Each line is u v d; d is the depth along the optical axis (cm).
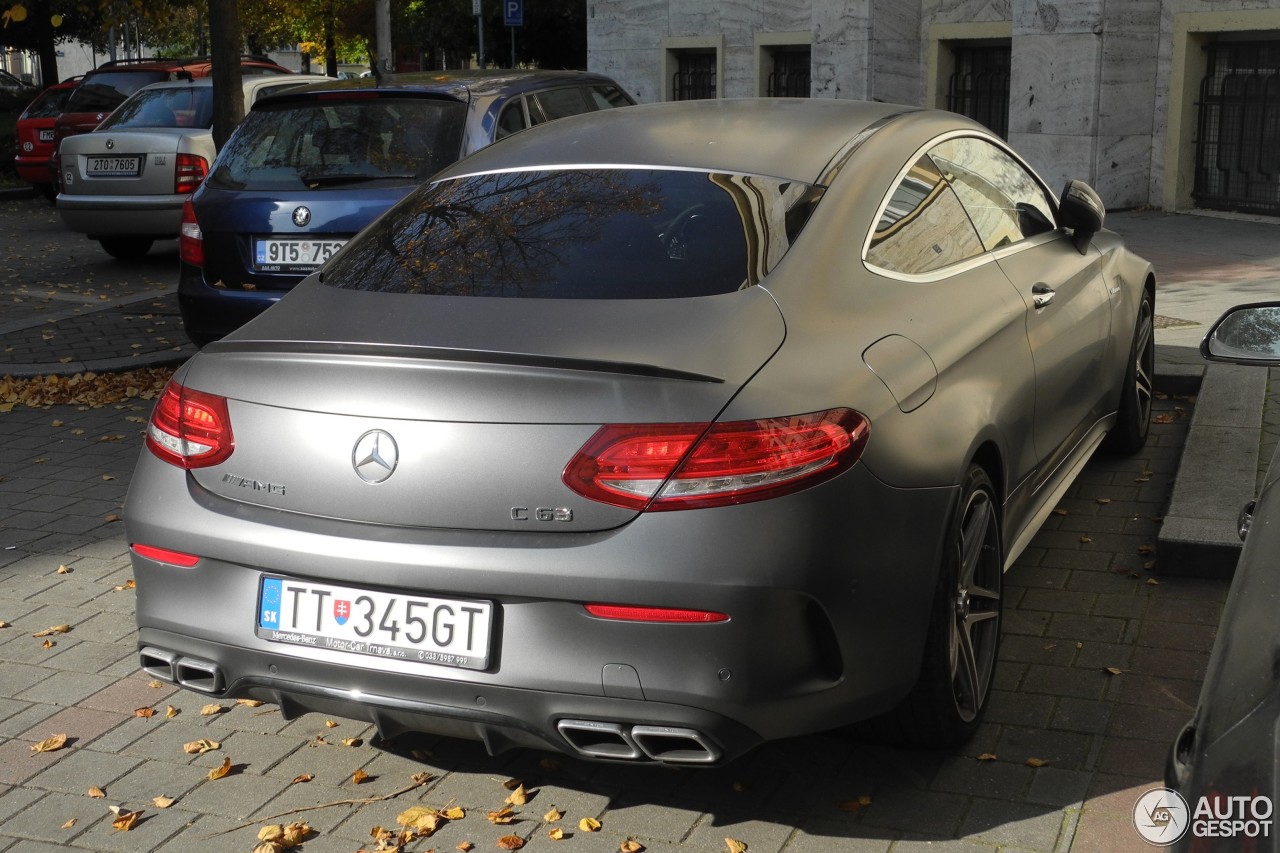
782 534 276
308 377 301
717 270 322
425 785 350
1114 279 520
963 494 337
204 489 314
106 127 1332
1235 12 1378
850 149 376
